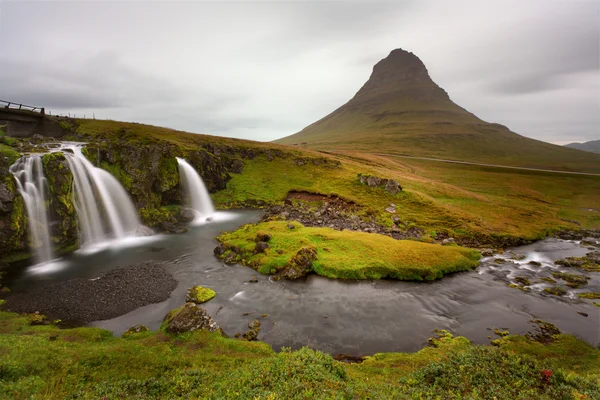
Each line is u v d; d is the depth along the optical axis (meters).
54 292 33.97
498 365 16.33
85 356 20.28
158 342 23.67
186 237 56.97
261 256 44.84
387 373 20.78
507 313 33.38
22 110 77.69
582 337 28.95
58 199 47.34
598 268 47.50
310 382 15.33
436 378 15.91
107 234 55.75
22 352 20.03
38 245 43.62
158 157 70.25
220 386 15.86
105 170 61.25
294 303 33.94
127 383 16.91
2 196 39.47
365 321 30.86
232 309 32.22
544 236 66.25
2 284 35.69
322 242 50.28
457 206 84.00
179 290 35.97
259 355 22.92
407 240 55.12
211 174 90.25
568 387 13.97
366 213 75.56
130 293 34.47
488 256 52.47
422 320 31.48
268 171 106.06
